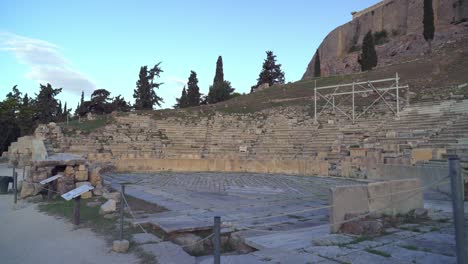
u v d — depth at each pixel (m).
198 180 25.02
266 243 8.27
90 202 14.65
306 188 20.16
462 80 41.03
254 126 42.12
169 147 37.44
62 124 38.72
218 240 5.69
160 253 7.89
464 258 5.07
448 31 67.94
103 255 7.92
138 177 27.08
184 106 72.12
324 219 11.75
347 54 93.62
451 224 9.31
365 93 46.66
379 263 6.31
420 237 8.01
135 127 40.12
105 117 42.19
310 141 35.09
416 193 10.65
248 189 19.64
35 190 16.77
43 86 74.88
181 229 9.76
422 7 78.44
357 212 9.25
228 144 38.53
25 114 60.12
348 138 32.53
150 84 67.75
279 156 34.06
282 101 51.59
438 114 30.09
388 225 9.23
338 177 26.77
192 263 7.24
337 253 6.99
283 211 13.05
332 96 43.78
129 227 10.45
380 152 25.48
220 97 69.25
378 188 9.73
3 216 12.84
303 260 6.72
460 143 21.86
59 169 18.03
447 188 15.88
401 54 71.31
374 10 91.38
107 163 32.09
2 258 7.84
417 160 21.73
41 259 7.73
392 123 32.28
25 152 36.97
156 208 13.49
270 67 86.06
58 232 10.22
